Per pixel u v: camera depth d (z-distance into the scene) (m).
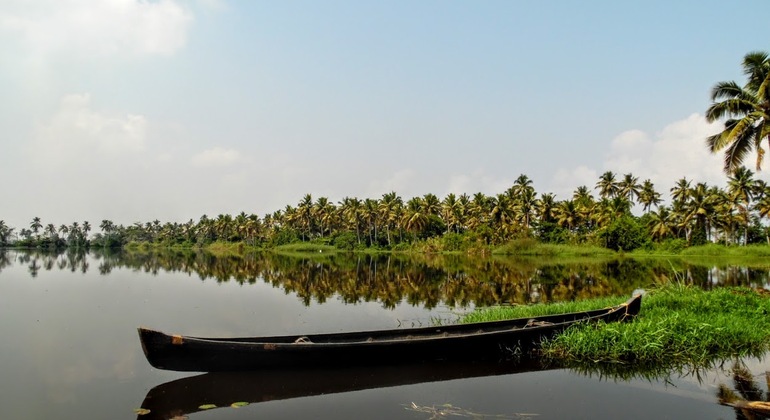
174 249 133.38
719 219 66.88
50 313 18.95
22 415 8.41
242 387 9.70
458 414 8.27
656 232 73.75
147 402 8.98
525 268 44.62
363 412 8.40
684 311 15.14
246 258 73.00
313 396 9.20
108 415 8.42
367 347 10.73
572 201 79.69
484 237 79.81
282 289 27.91
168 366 9.90
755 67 22.03
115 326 16.27
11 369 11.12
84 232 161.38
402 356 11.02
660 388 9.49
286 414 8.34
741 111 22.56
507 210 81.25
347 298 23.69
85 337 14.52
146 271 43.28
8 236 154.00
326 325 16.58
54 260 67.69
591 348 11.50
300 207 109.31
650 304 16.30
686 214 69.12
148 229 167.75
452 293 25.50
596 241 72.38
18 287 29.05
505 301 22.05
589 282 30.73
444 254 81.25
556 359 11.52
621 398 8.95
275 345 10.18
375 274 38.78
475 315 16.41
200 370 10.06
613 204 76.50
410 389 9.56
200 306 20.97
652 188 80.38
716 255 64.44
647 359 11.28
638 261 55.06
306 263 56.72
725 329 12.45
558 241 77.50
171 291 26.88
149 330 9.65
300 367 10.49
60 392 9.57
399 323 16.91
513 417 8.11
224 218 135.38
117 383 10.09
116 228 168.75
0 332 15.23
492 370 10.73
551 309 16.41
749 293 17.86
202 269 45.91
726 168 23.80
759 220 75.25
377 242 101.31
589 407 8.53
